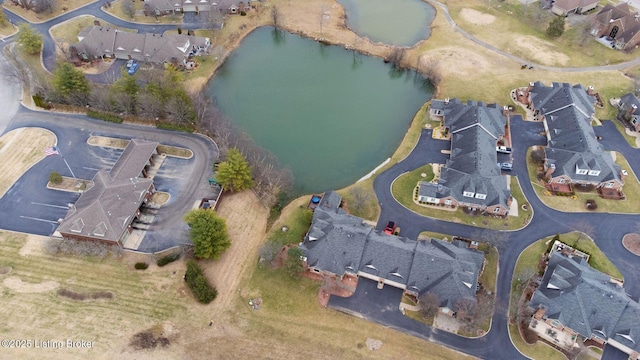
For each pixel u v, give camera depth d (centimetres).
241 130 14088
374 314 9606
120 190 11031
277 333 9312
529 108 14700
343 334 9306
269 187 12106
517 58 16850
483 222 11338
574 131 12712
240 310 9669
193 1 18925
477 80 15812
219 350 9006
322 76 16712
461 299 9169
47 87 14350
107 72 15912
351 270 9931
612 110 14550
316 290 9981
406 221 11394
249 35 18575
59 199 11694
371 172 12769
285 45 18212
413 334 9306
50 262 10319
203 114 13562
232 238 10969
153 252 10575
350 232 10069
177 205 11588
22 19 18412
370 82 16512
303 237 10981
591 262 10406
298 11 19812
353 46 17950
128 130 13738
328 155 13388
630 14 17250
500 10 19625
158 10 18688
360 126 14488
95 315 9431
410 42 18100
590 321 8881
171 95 13612
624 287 10006
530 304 9338
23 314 9369
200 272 9925
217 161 12619
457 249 10144
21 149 13012
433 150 13300
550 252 10481
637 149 13250
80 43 16250
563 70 16238
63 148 13112
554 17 18925
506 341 9162
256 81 16362
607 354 8844
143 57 16350
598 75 15975
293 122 14600
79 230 10362
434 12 19888
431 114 14450
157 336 9150
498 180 11612
